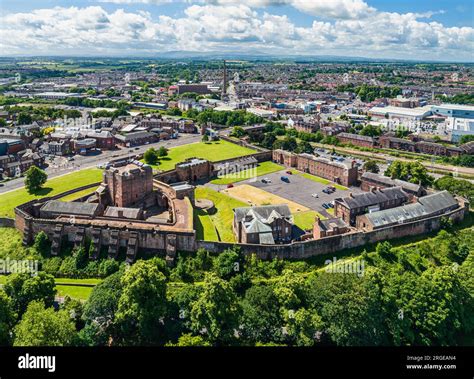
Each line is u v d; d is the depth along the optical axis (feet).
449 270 527.40
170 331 469.16
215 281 467.11
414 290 505.66
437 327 487.61
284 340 469.57
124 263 604.08
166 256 619.26
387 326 486.38
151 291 461.37
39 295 483.92
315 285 502.38
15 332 422.41
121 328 464.24
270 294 488.44
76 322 482.28
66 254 629.10
